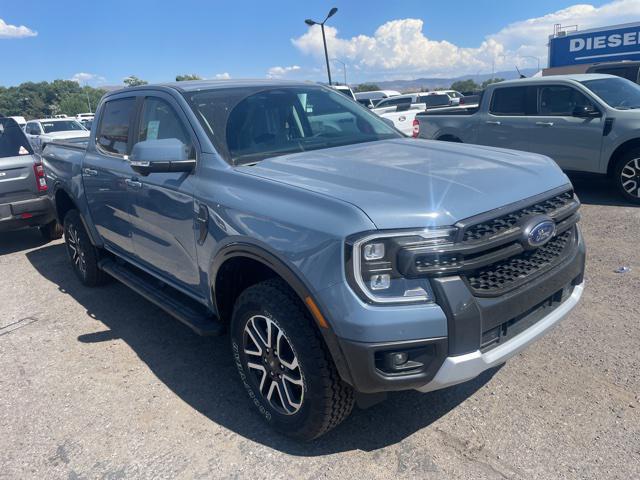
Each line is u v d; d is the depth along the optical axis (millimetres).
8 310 5176
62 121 19125
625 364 3422
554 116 8078
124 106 4434
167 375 3746
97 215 4797
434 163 3006
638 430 2816
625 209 7125
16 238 8258
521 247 2570
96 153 4750
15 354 4211
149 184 3721
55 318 4879
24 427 3244
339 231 2359
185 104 3604
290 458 2814
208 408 3316
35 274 6270
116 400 3471
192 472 2764
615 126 7340
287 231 2588
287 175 2922
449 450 2781
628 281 4684
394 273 2318
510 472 2592
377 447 2850
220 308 3297
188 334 4391
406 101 21359
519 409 3059
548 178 2932
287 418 2863
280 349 2811
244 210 2848
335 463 2750
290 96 3971
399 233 2305
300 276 2502
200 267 3322
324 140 3781
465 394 3246
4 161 6816
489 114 8969
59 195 5652
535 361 3539
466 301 2354
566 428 2871
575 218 3053
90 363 3982
